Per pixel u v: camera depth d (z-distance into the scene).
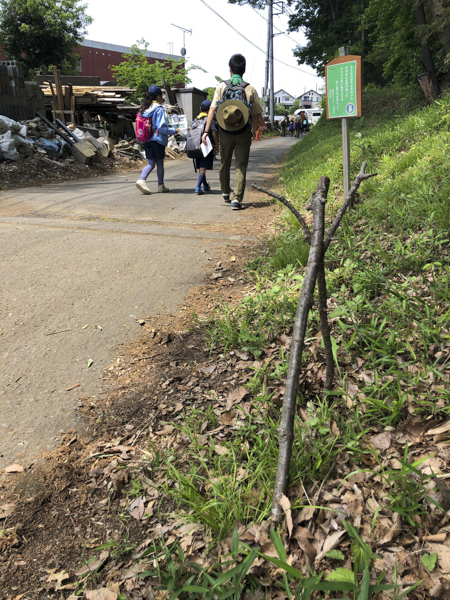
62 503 2.18
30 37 32.50
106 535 2.01
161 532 1.97
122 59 48.31
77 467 2.38
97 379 3.08
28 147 11.12
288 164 14.18
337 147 11.42
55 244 5.39
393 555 1.67
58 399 2.88
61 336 3.55
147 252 5.21
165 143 8.79
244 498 1.99
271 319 3.45
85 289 4.29
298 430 2.18
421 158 5.98
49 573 1.86
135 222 6.61
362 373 2.67
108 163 13.48
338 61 5.00
